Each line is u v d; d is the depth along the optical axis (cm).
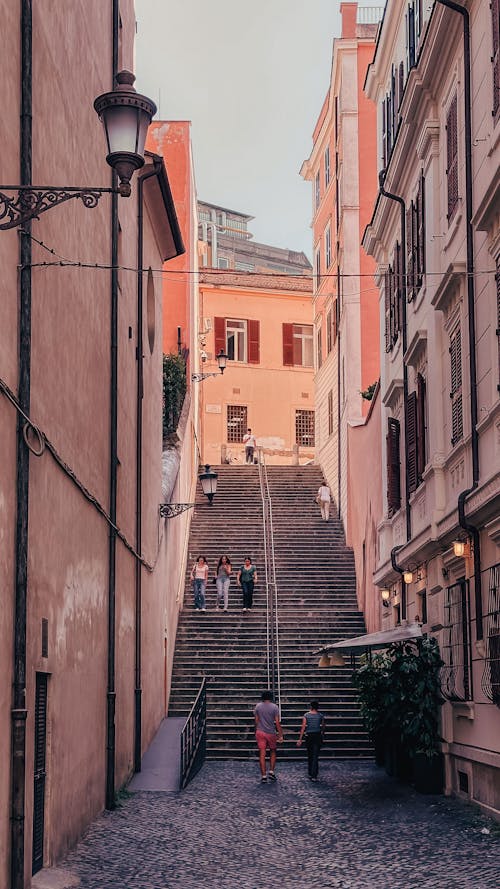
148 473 2144
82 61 1347
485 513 1435
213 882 1091
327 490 3612
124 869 1140
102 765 1503
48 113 1120
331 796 1700
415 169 2086
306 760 2212
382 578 2414
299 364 5256
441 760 1706
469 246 1575
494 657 1382
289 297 5275
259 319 5225
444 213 1819
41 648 1070
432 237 1877
